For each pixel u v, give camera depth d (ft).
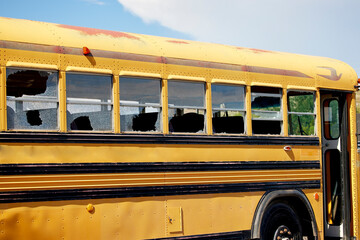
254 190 26.81
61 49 21.17
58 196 20.43
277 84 28.35
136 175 22.59
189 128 24.67
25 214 19.62
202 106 25.34
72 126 21.09
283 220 28.63
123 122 22.52
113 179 21.89
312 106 30.22
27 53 20.29
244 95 27.02
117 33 23.77
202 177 24.77
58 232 20.36
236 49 27.96
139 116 23.08
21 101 19.95
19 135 19.63
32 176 19.80
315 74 30.30
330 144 32.14
